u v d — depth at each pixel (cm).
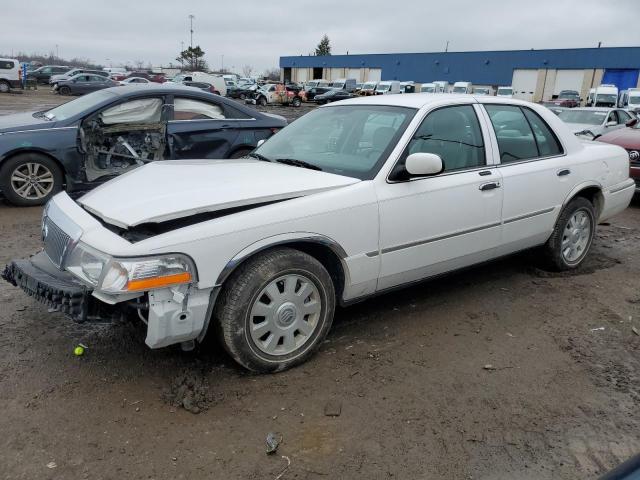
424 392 321
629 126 1112
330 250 346
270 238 312
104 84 3925
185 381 319
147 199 315
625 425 296
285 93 4450
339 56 7100
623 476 149
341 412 300
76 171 729
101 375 327
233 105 797
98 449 265
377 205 354
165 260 282
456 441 279
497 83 5519
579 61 4944
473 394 321
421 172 355
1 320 393
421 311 434
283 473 254
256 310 317
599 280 516
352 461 263
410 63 6247
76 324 390
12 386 313
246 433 280
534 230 470
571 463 266
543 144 483
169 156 746
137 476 249
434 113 404
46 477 246
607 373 349
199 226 296
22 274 324
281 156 425
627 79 4719
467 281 502
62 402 300
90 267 291
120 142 731
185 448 268
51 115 753
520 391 325
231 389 317
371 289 371
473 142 423
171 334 292
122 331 382
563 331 407
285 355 334
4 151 689
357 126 414
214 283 297
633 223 767
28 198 719
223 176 358
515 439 282
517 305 451
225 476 251
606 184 532
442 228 392
